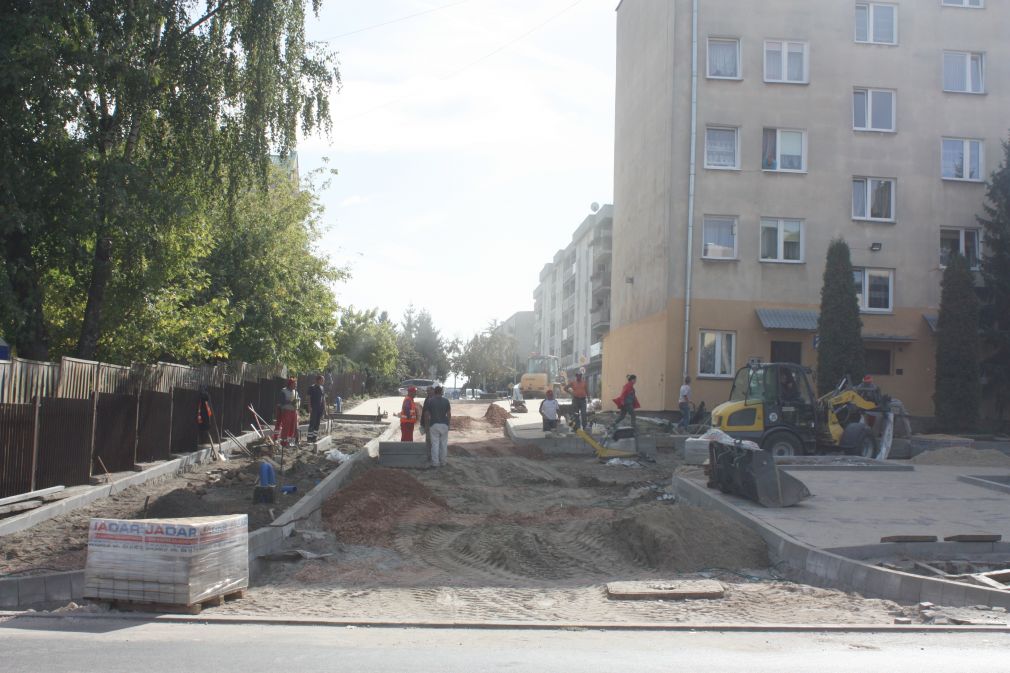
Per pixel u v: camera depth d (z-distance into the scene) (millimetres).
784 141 30953
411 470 20812
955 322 27969
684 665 6430
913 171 31234
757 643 7305
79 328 20562
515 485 19172
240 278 28344
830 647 7109
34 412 12914
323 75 20516
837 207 30828
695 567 11070
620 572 11008
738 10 30938
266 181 20156
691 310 30078
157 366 18781
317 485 16344
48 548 10633
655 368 31266
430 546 12719
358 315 63000
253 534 11320
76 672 6086
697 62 30797
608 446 23266
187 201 18250
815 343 27625
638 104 35312
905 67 31469
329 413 35625
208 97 19000
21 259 16688
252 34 19188
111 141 18500
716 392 29828
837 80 31156
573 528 13453
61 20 16062
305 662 6496
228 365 24719
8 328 16516
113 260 18781
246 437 23688
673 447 24766
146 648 6965
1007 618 8031
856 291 28938
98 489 14039
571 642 7371
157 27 18734
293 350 32406
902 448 22891
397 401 53406
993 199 30266
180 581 8469
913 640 7355
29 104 15555
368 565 11391
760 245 30500
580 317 77438
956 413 27688
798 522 12344
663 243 30938
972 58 32031
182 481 16562
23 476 12680
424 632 7844
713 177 30531
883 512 13156
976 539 10898
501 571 11258
